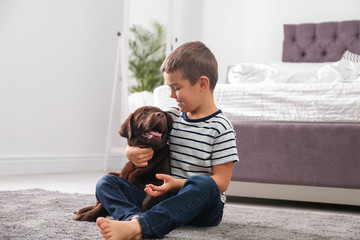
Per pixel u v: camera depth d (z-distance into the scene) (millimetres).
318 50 3545
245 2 3930
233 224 1288
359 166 1810
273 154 1928
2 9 2844
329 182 1849
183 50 1127
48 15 3111
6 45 2863
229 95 2043
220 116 1173
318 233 1208
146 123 1116
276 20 3807
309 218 1487
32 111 3025
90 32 3420
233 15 3980
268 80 2676
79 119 3352
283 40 3721
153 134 1123
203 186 1041
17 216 1271
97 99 3488
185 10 4164
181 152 1172
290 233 1187
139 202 1170
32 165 3002
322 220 1453
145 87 3883
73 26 3289
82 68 3363
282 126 1922
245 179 1968
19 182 2451
